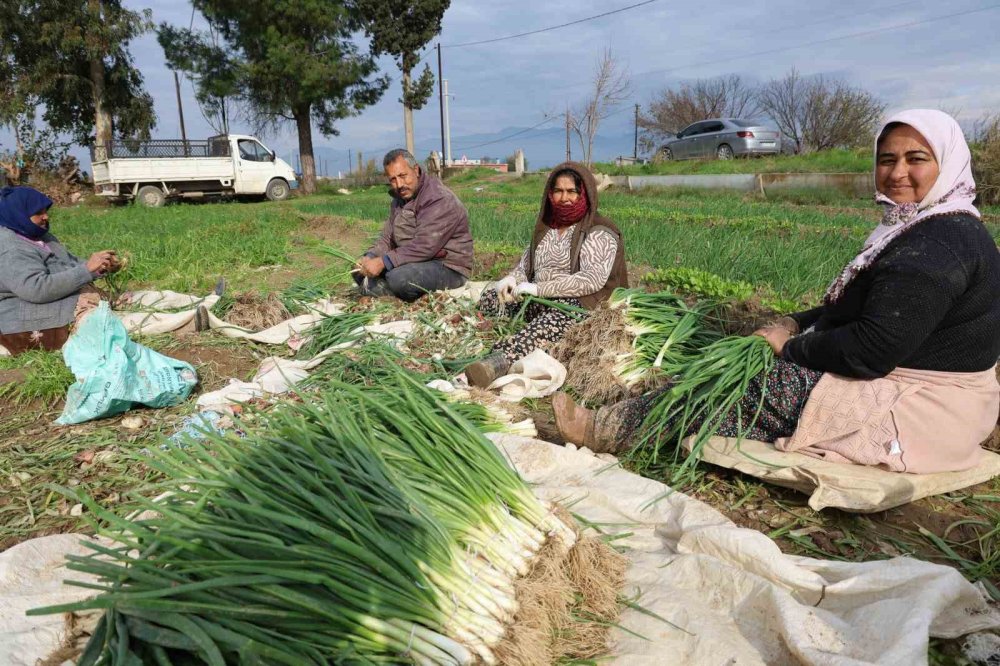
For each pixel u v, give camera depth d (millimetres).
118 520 1684
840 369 2439
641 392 3562
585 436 2973
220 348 4727
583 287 4105
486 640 1690
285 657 1448
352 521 1729
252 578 1510
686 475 2812
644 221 11422
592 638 1855
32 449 3211
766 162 20750
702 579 2014
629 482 2600
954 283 2186
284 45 24328
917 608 1686
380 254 5676
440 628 1668
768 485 2723
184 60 24531
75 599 1931
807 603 1923
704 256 7180
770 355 2705
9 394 3967
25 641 1743
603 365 3623
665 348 3607
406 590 1674
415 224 5531
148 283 7320
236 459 1972
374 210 15383
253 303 5336
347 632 1579
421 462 2156
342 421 2158
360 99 27016
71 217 15789
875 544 2357
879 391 2395
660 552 2248
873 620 1729
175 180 21359
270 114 27062
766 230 10273
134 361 3607
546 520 2031
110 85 25094
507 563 1909
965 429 2383
